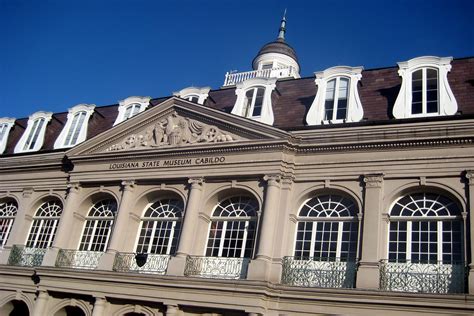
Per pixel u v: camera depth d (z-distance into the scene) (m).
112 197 20.64
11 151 24.91
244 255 17.22
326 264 15.73
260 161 17.58
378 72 18.75
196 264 17.19
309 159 17.36
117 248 18.78
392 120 16.36
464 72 17.17
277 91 19.94
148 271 17.89
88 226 20.84
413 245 15.20
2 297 20.14
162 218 19.34
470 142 15.22
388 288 14.42
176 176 18.92
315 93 19.28
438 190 15.38
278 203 17.00
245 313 15.33
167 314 16.36
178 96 20.45
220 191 18.16
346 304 14.45
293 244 16.62
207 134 19.06
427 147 15.77
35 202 22.47
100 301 17.66
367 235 15.32
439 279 14.03
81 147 21.30
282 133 17.39
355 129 16.70
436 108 16.67
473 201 14.56
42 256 20.61
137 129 20.78
